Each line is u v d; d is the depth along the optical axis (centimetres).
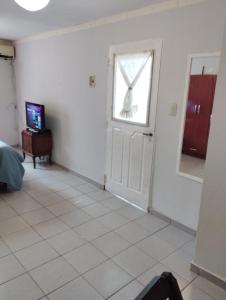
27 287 190
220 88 174
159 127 277
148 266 217
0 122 558
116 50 307
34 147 442
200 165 248
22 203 321
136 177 316
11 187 357
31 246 237
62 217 291
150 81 276
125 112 314
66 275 203
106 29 316
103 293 187
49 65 432
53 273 204
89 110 369
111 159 348
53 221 282
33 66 476
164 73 262
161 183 287
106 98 337
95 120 362
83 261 220
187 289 194
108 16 306
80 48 361
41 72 457
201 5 221
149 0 245
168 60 256
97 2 256
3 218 284
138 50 282
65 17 317
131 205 326
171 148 270
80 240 249
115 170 346
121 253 232
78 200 336
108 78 327
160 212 295
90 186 384
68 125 418
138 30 278
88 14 300
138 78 290
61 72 408
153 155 289
